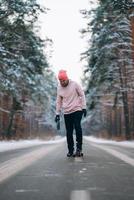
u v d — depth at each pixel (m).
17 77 28.89
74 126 8.63
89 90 41.72
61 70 8.50
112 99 50.25
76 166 6.73
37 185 4.68
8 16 27.44
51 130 105.50
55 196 3.95
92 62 37.16
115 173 5.80
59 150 12.67
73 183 4.78
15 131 45.16
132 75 36.91
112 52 36.03
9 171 6.10
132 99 42.72
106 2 32.53
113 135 60.78
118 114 55.91
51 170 6.16
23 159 8.38
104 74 37.06
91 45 36.78
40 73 32.66
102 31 35.44
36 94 44.25
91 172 5.90
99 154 10.09
